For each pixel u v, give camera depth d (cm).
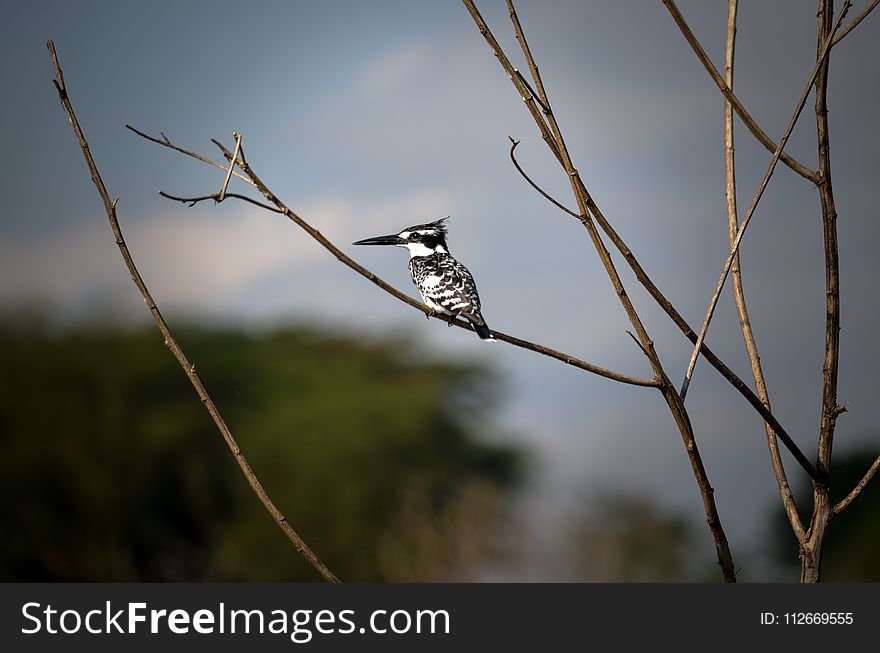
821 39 546
